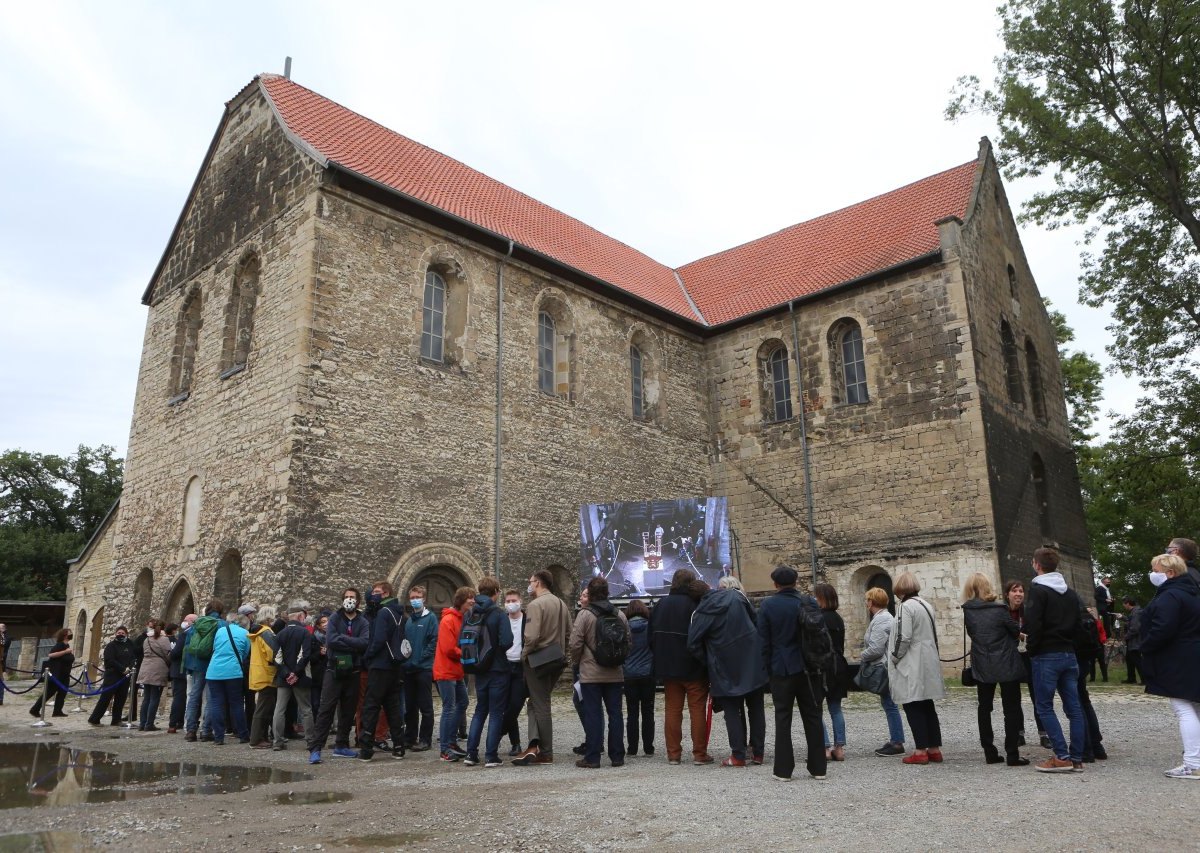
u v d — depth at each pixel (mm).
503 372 20609
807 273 26094
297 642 11039
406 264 19062
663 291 27719
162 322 22312
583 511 21078
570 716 15250
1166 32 20500
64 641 16812
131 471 21844
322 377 16953
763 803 6781
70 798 7672
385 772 9094
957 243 22141
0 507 51000
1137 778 7324
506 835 5980
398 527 17562
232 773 9133
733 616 8930
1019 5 22141
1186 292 24984
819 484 23562
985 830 5633
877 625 9430
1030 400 25250
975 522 20609
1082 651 8492
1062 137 21984
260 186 19625
